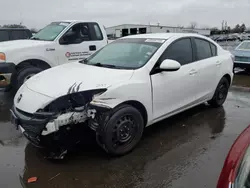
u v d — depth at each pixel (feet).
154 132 14.10
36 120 9.96
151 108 12.35
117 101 10.80
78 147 12.30
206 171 10.47
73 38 22.30
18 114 10.75
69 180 9.93
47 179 10.00
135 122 11.60
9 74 18.99
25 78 19.63
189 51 14.89
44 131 9.95
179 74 13.65
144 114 12.26
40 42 21.11
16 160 11.32
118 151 11.28
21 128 10.71
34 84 11.70
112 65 13.08
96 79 11.16
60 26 22.71
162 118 13.32
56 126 9.87
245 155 6.05
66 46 21.89
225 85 18.11
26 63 20.39
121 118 11.07
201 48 15.90
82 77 11.47
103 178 10.05
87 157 11.49
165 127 14.79
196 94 15.25
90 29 23.58
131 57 13.29
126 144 11.57
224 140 13.20
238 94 22.71
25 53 19.72
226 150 12.16
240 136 7.08
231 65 18.22
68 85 10.77
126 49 14.21
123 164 10.96
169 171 10.48
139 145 12.58
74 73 12.14
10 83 19.30
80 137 11.25
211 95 16.85
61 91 10.46
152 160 11.27
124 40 15.48
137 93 11.50
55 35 21.84
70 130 10.80
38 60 20.51
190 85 14.46
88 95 10.66
